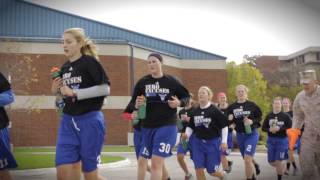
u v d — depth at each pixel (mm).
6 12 29844
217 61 35938
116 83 30203
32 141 28312
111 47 30281
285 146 11430
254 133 10234
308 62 42094
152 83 6793
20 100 27312
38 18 30562
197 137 8406
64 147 5137
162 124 6617
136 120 7043
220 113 8383
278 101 11500
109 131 29766
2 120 6285
